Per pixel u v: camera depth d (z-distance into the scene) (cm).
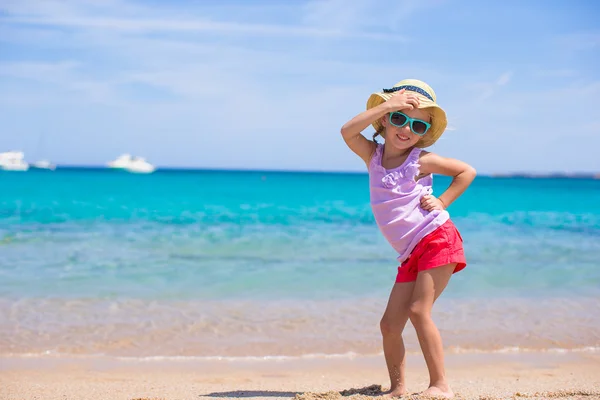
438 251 338
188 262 939
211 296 710
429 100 356
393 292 355
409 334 583
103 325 584
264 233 1323
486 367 481
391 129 350
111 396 382
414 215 343
